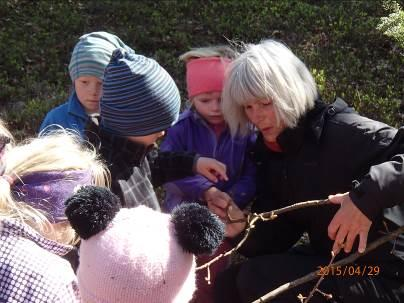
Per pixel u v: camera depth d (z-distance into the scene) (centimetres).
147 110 257
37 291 170
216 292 301
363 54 666
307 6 791
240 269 290
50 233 190
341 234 238
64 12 812
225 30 749
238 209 300
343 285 259
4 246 175
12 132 564
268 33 737
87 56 325
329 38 711
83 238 178
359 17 754
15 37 756
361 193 233
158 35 757
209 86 308
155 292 171
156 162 304
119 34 748
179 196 317
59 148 196
